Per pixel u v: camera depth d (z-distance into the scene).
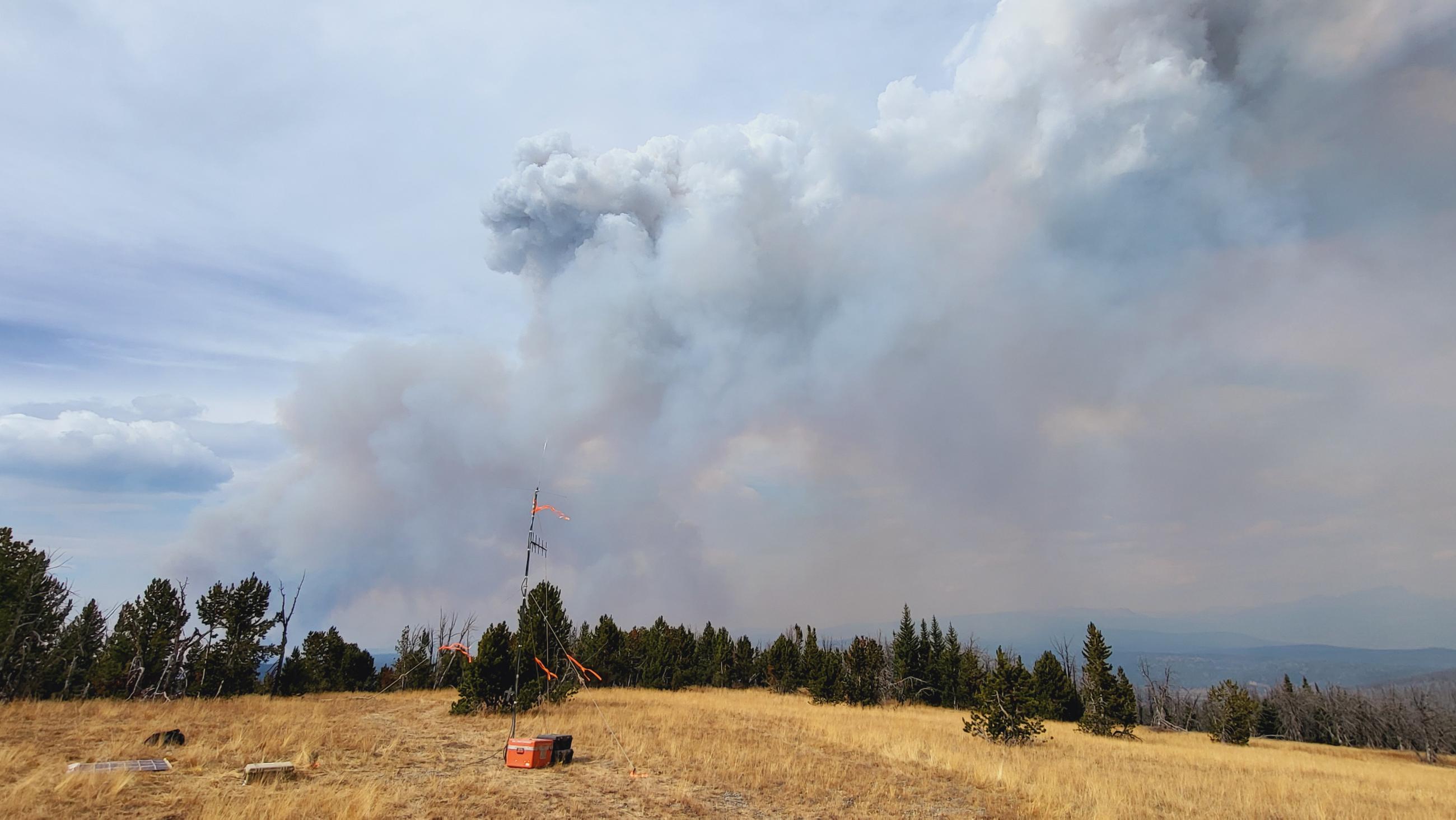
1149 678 62.03
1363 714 64.00
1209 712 57.84
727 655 58.16
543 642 30.56
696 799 13.44
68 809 9.63
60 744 14.46
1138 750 27.00
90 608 31.62
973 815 13.45
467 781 13.24
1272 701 70.00
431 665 46.44
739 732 23.45
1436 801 17.64
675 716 26.81
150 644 29.42
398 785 12.72
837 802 13.98
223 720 19.98
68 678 28.17
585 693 36.53
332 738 17.27
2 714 19.02
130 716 20.08
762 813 12.75
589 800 12.69
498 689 25.31
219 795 10.98
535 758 15.12
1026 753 22.45
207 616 30.98
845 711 36.75
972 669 45.84
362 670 40.88
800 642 59.00
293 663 34.50
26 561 26.45
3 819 9.10
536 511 18.16
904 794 15.01
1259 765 24.23
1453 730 57.72
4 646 24.77
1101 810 13.77
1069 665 56.94
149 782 11.55
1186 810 14.65
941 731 27.69
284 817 9.89
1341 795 17.69
